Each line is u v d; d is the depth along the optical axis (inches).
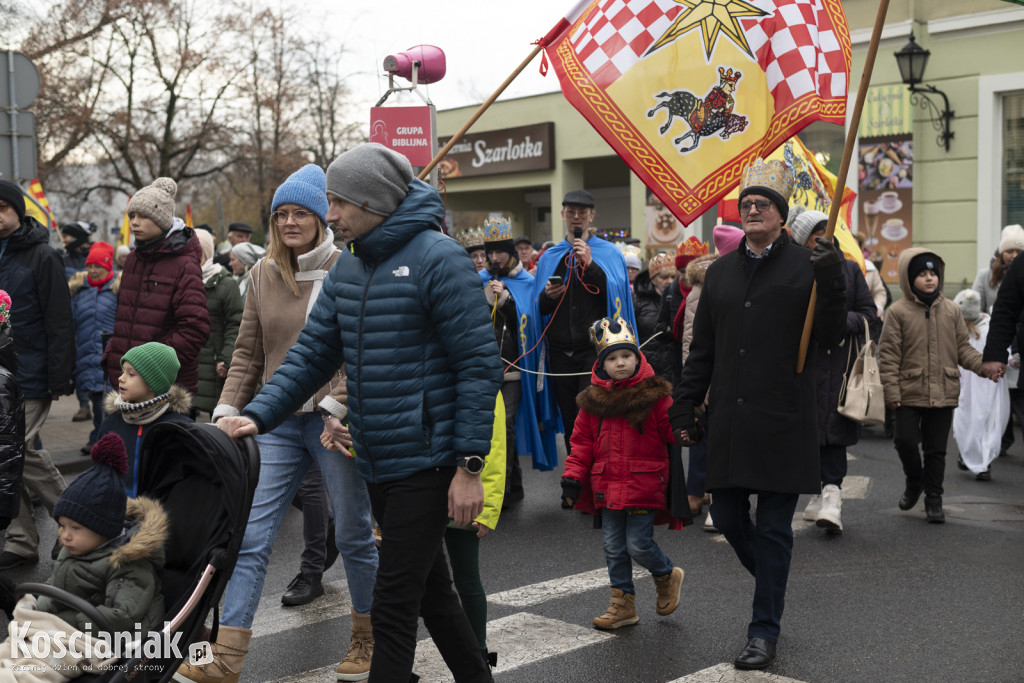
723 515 185.2
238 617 155.9
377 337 132.8
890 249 620.7
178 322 248.5
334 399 160.4
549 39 219.9
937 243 606.2
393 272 132.8
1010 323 275.6
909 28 598.9
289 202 170.9
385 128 310.2
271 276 175.5
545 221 1028.5
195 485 124.5
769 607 175.9
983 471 339.9
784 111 212.5
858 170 627.8
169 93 1210.0
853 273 268.8
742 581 226.2
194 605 114.1
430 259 131.3
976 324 375.6
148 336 247.6
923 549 250.8
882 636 187.9
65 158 1172.5
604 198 943.0
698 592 218.4
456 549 160.7
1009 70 575.5
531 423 309.3
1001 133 587.8
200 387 325.7
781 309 175.5
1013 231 397.1
